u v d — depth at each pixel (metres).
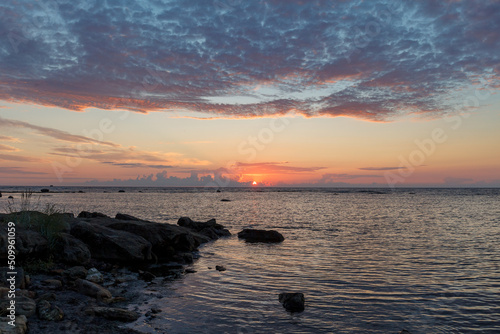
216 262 16.97
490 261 16.78
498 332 8.49
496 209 59.53
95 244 15.76
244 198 117.25
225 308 9.98
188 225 28.45
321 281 13.08
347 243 22.84
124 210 52.91
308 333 8.33
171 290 11.79
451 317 9.45
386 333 8.40
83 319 8.17
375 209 59.88
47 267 12.18
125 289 11.67
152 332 8.10
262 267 15.63
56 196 110.06
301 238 25.50
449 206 69.12
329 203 82.38
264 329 8.53
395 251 19.66
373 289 12.02
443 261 16.78
